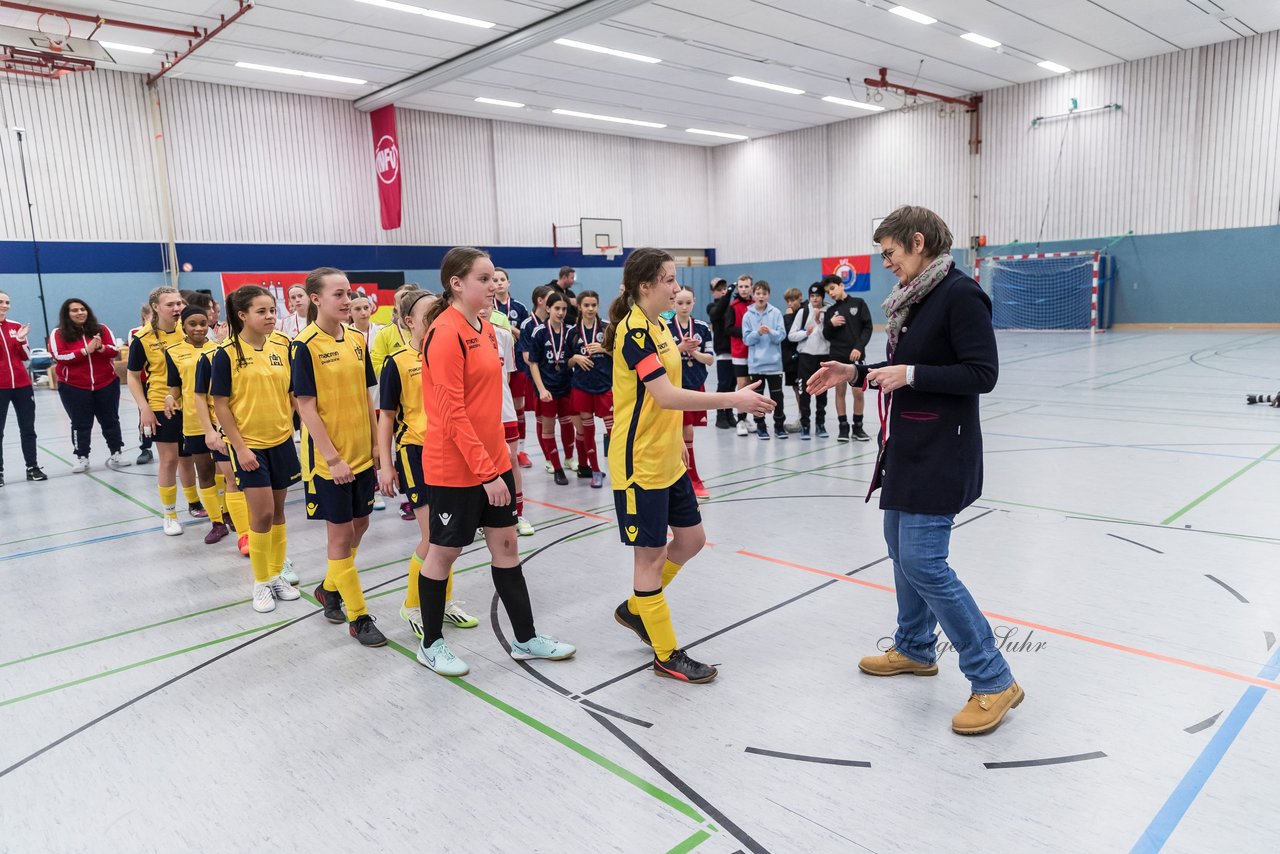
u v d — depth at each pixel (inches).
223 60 555.8
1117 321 701.3
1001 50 609.0
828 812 80.5
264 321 142.0
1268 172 605.3
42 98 557.6
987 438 272.2
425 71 609.0
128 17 470.6
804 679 109.5
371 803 85.2
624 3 464.8
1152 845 73.7
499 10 486.9
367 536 191.2
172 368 189.9
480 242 782.5
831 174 863.7
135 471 284.8
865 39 569.3
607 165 876.0
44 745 99.9
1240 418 283.3
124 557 180.4
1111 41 595.8
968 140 759.7
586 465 242.8
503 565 117.0
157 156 602.5
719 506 202.2
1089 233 701.9
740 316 306.8
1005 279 757.3
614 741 95.8
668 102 730.8
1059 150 706.8
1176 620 122.0
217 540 191.3
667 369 105.8
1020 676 106.7
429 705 106.7
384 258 722.2
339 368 125.3
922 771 87.0
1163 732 92.2
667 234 941.2
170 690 114.0
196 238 624.1
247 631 135.3
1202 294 653.3
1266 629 117.7
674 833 78.3
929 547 92.1
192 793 88.4
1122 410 313.3
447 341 106.0
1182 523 168.9
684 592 143.1
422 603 115.1
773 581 147.2
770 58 607.2
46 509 229.5
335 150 688.4
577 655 120.3
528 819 81.4
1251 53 597.3
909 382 87.7
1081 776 84.7
